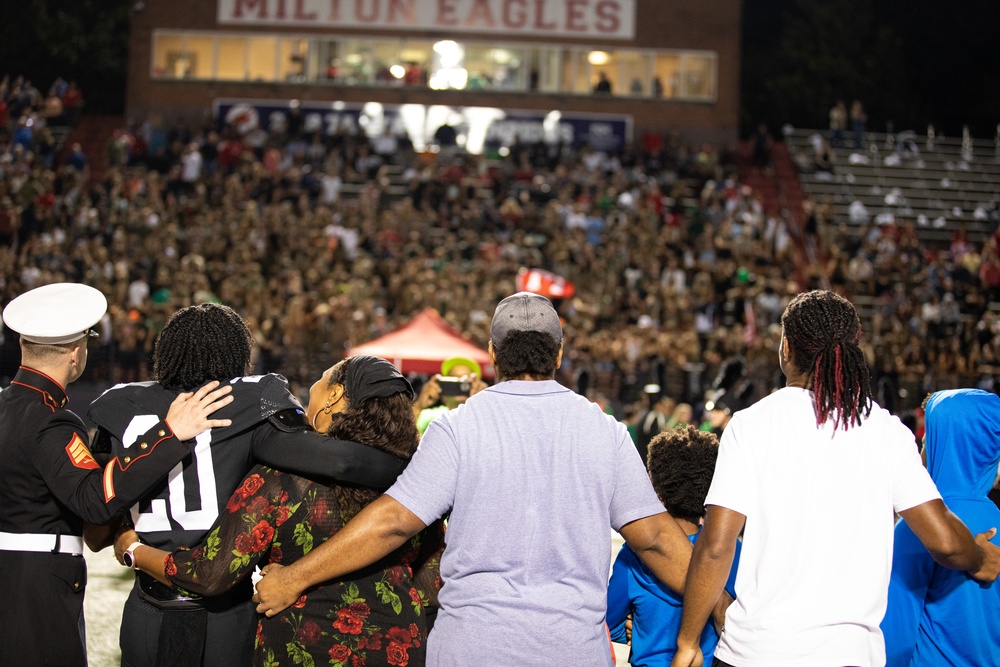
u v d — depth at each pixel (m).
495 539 2.51
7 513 2.86
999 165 29.02
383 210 23.83
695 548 2.57
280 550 2.69
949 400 3.08
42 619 2.83
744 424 2.64
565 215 22.69
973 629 2.85
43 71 38.16
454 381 5.77
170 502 2.75
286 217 21.55
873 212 26.95
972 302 21.08
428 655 2.54
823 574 2.48
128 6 38.66
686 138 29.78
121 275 18.42
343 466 2.64
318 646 2.61
